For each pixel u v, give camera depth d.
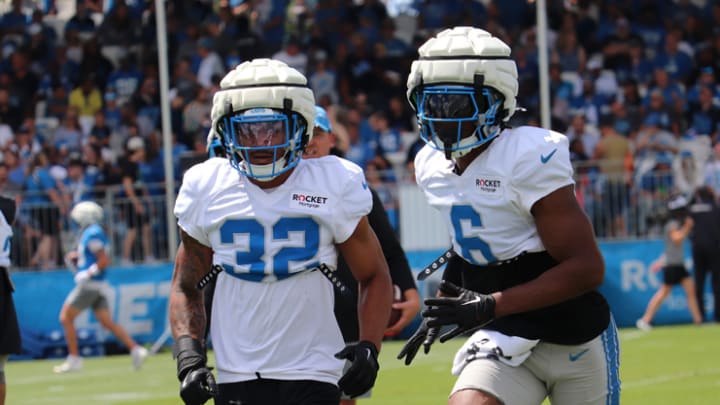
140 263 49.31
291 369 13.67
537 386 14.66
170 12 63.06
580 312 14.50
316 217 13.59
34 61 62.91
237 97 13.45
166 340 49.03
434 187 14.70
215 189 13.77
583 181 51.31
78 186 52.91
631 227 51.34
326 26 63.53
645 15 64.94
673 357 39.62
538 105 60.19
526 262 14.34
